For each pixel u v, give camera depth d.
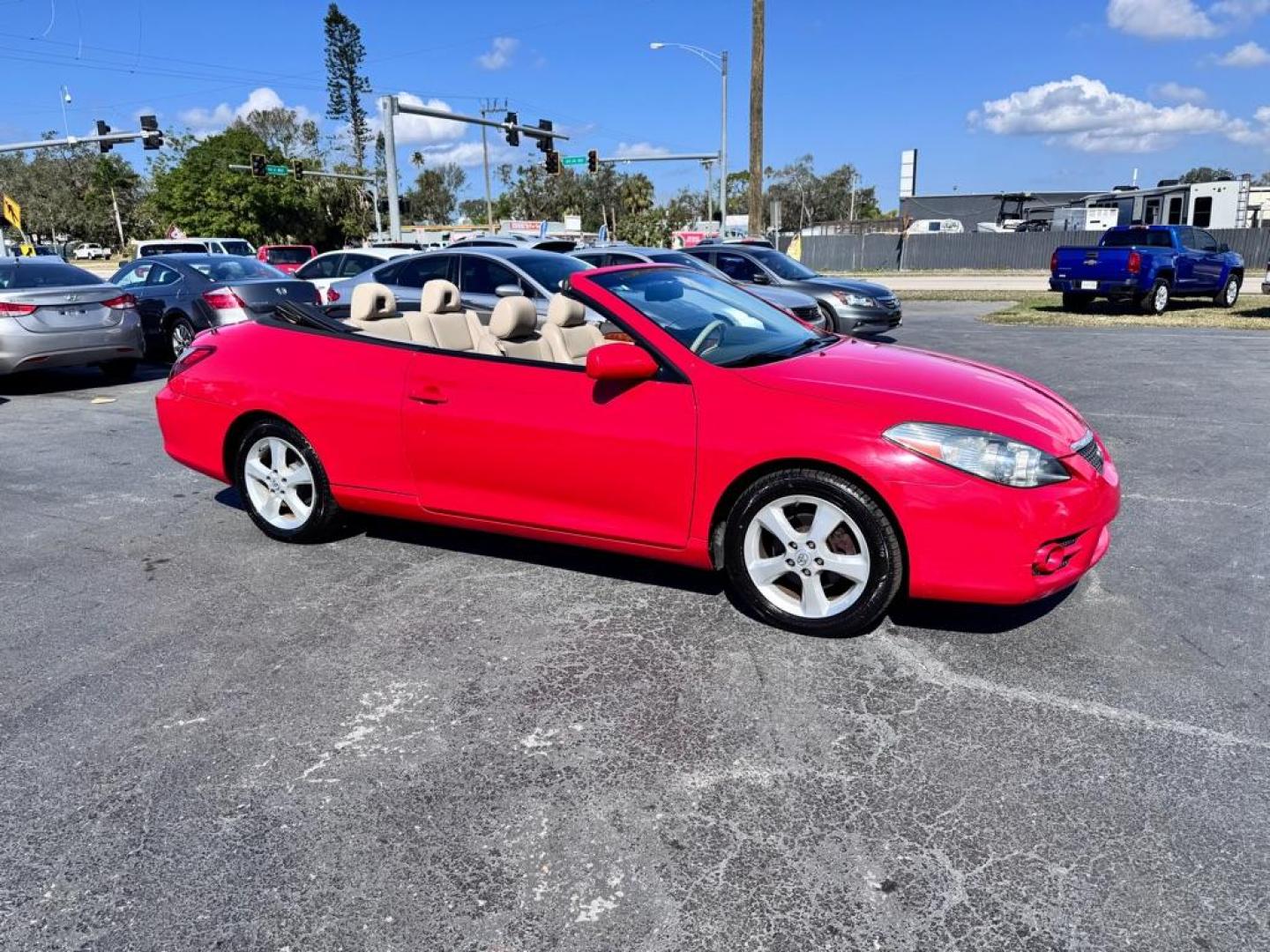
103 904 2.33
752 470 3.59
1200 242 19.09
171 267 12.00
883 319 12.91
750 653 3.58
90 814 2.68
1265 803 2.64
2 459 7.00
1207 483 5.83
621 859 2.46
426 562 4.64
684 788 2.76
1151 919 2.22
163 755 2.97
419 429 4.25
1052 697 3.23
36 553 4.88
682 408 3.69
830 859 2.45
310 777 2.85
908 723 3.08
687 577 4.35
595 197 84.19
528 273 9.16
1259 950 2.12
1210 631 3.72
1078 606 3.96
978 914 2.25
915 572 3.40
